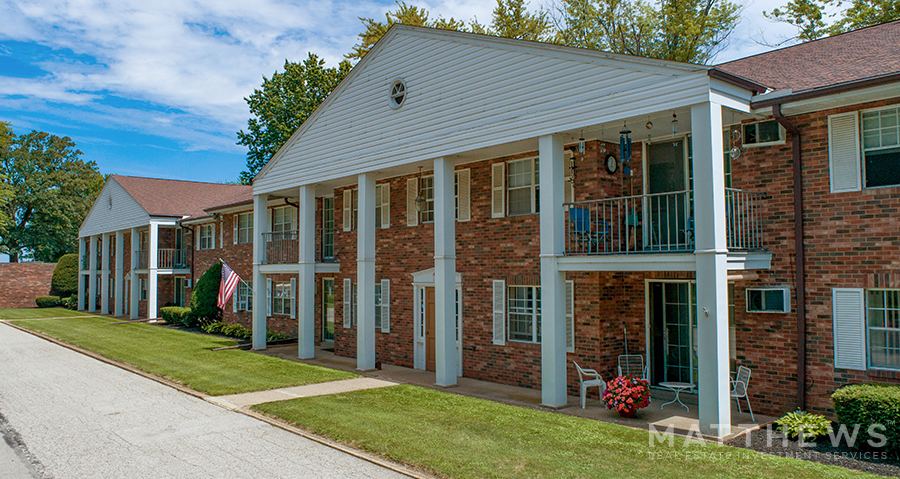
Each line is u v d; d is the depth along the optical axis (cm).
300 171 1797
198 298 2656
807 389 966
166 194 3378
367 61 1556
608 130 1132
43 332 2538
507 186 1372
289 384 1343
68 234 5741
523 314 1339
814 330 962
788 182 1002
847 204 938
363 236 1557
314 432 943
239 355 1823
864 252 919
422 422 977
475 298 1432
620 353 1216
